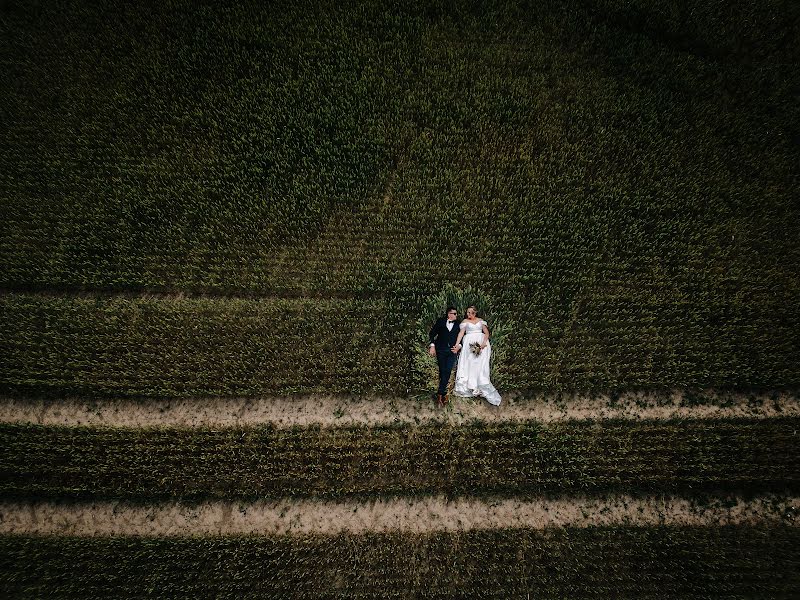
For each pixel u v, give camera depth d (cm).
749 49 1487
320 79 1469
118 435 1112
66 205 1322
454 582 1015
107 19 1514
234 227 1312
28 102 1430
